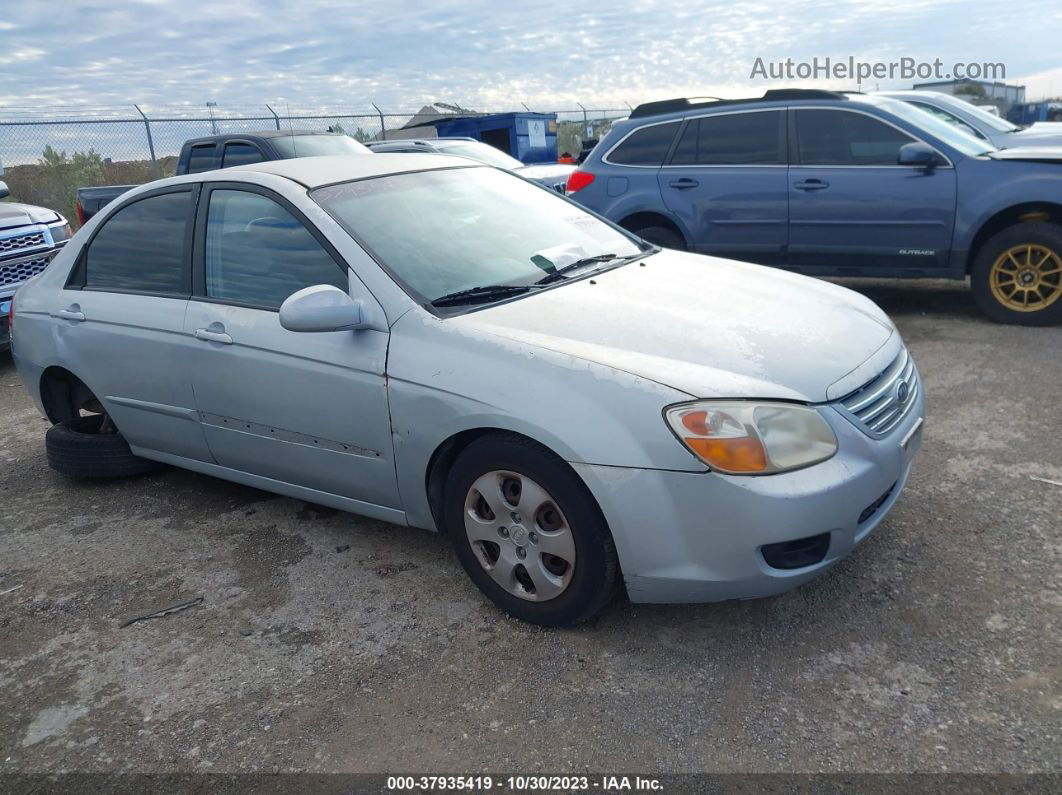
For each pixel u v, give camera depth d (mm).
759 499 2465
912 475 3844
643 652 2775
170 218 3865
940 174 6160
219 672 2873
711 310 3049
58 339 4254
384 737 2496
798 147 6703
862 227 6488
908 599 2920
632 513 2572
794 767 2248
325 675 2805
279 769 2406
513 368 2752
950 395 4844
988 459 3941
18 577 3678
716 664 2684
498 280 3262
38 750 2584
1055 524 3307
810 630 2809
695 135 7145
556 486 2689
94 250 4223
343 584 3361
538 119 21156
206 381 3611
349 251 3207
